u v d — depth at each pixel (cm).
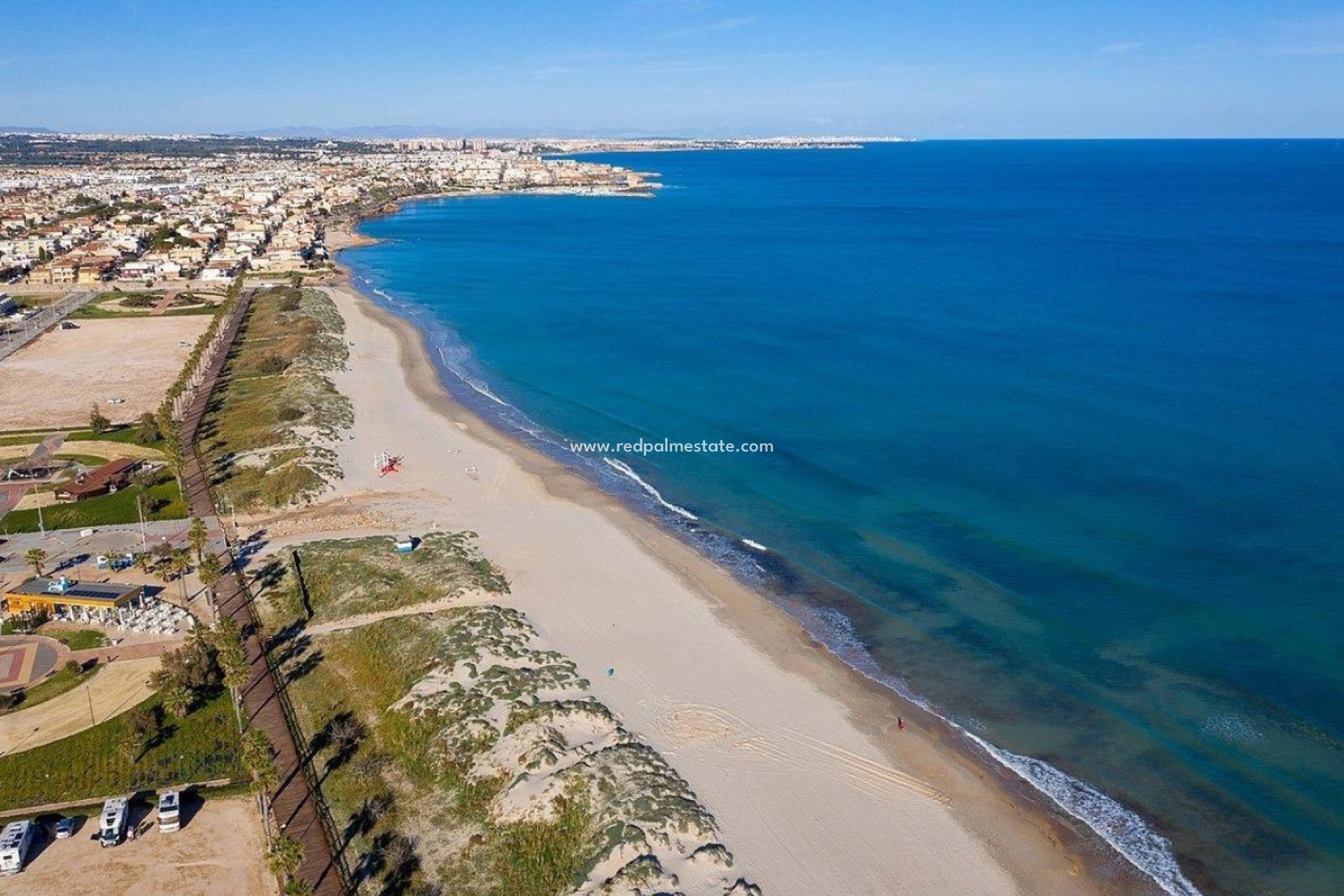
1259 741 5284
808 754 5238
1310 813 4772
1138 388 11394
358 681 5859
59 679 5884
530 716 5269
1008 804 4891
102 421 10775
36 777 5019
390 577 7081
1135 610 6581
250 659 6112
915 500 8462
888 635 6469
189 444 10331
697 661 6144
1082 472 8888
